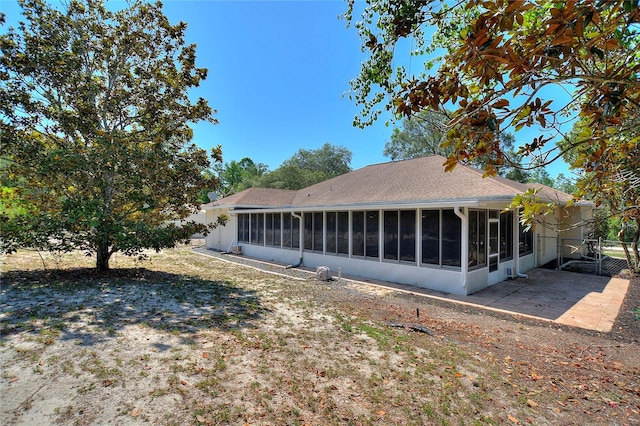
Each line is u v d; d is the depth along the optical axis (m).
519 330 5.83
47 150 8.48
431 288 9.09
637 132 2.73
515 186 11.38
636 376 4.10
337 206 11.35
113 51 9.16
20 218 8.17
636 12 1.62
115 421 2.86
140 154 8.49
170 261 13.70
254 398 3.34
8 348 4.12
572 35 1.65
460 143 2.31
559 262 12.35
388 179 13.10
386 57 4.07
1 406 2.97
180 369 3.81
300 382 3.69
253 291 8.27
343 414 3.15
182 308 6.28
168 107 9.55
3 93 7.88
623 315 6.77
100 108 9.20
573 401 3.50
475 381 3.84
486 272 9.34
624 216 3.21
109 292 7.18
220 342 4.67
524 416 3.21
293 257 13.92
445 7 3.46
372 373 3.96
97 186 8.62
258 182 37.41
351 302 7.52
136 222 8.93
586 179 3.02
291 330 5.35
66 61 8.18
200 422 2.92
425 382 3.78
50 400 3.10
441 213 8.92
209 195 25.47
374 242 10.65
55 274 8.91
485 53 1.84
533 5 1.76
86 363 3.83
